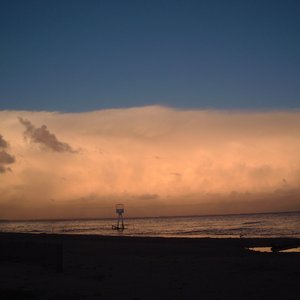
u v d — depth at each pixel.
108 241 49.69
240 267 22.91
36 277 19.33
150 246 40.72
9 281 18.09
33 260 22.78
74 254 31.81
